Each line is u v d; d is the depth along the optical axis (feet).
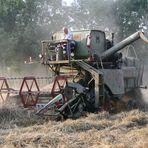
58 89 49.24
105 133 37.01
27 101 47.93
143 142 32.65
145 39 56.13
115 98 56.75
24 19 132.46
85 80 54.44
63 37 57.47
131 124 41.96
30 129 38.96
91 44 55.36
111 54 57.00
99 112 48.47
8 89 50.67
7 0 131.13
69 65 55.52
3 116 45.01
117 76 56.75
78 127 40.04
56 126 39.93
